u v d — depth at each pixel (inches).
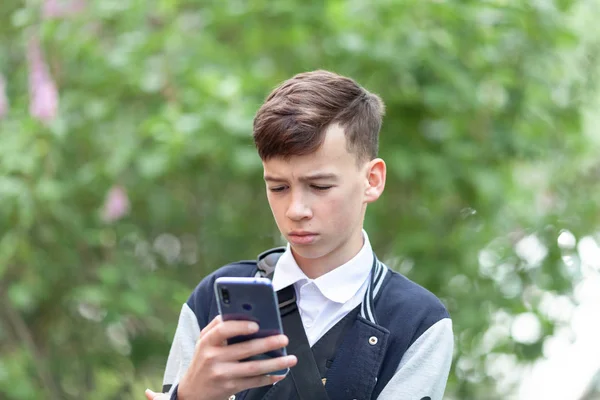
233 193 251.3
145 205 250.8
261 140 92.9
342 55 225.5
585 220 248.5
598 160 277.0
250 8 227.9
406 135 229.9
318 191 92.4
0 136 222.8
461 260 231.6
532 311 232.7
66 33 234.2
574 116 249.3
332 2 223.9
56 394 241.8
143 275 240.2
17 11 254.4
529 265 235.6
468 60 231.3
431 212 243.0
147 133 221.6
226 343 87.2
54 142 223.5
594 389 268.8
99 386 263.0
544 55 235.0
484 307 229.3
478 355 241.3
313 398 95.7
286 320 98.8
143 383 264.5
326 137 91.7
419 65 221.8
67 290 237.5
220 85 215.2
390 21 226.1
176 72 229.6
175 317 237.1
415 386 95.5
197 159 226.1
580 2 267.3
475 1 227.3
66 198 230.7
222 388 87.2
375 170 101.0
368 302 100.0
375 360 96.5
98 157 237.5
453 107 220.7
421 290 102.2
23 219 214.8
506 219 242.4
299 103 93.1
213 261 251.8
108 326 233.9
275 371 89.0
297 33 229.8
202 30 242.4
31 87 213.9
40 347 251.8
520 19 227.5
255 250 248.1
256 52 241.1
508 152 231.9
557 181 263.0
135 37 234.7
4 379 221.1
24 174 222.7
